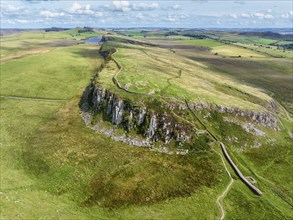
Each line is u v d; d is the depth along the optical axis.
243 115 103.81
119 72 128.38
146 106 95.19
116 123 94.69
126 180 72.38
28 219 56.62
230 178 76.38
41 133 94.75
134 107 94.25
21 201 62.00
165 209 64.44
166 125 89.44
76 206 63.22
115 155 82.38
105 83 112.00
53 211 60.22
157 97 100.38
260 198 70.69
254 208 67.12
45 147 85.81
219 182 74.25
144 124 91.06
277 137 103.25
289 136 107.75
